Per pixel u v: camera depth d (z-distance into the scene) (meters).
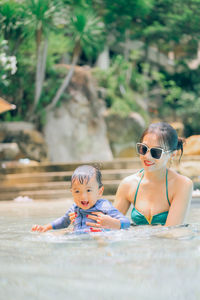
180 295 1.16
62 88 18.70
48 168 13.99
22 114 19.14
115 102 21.19
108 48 24.73
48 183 12.94
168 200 3.14
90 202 2.95
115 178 12.67
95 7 22.06
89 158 19.42
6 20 15.65
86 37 17.70
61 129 19.23
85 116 20.06
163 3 23.95
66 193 12.13
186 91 26.70
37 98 18.19
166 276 1.37
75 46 18.19
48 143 18.83
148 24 24.72
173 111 25.20
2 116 18.98
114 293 1.18
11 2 15.65
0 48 14.09
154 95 25.84
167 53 28.19
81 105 20.16
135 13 22.50
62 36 20.36
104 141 20.25
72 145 19.30
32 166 14.11
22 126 17.69
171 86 26.80
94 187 2.97
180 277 1.35
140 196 3.26
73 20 17.36
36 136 17.53
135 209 3.29
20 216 4.80
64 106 19.77
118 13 22.25
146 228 2.84
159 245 2.02
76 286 1.26
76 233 2.63
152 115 24.78
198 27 24.64
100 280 1.33
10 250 1.98
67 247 2.03
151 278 1.35
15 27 15.78
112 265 1.55
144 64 25.19
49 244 2.15
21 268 1.54
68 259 1.70
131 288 1.23
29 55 19.64
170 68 27.25
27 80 19.16
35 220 4.13
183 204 3.06
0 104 10.36
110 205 3.00
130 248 1.94
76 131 19.55
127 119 20.84
